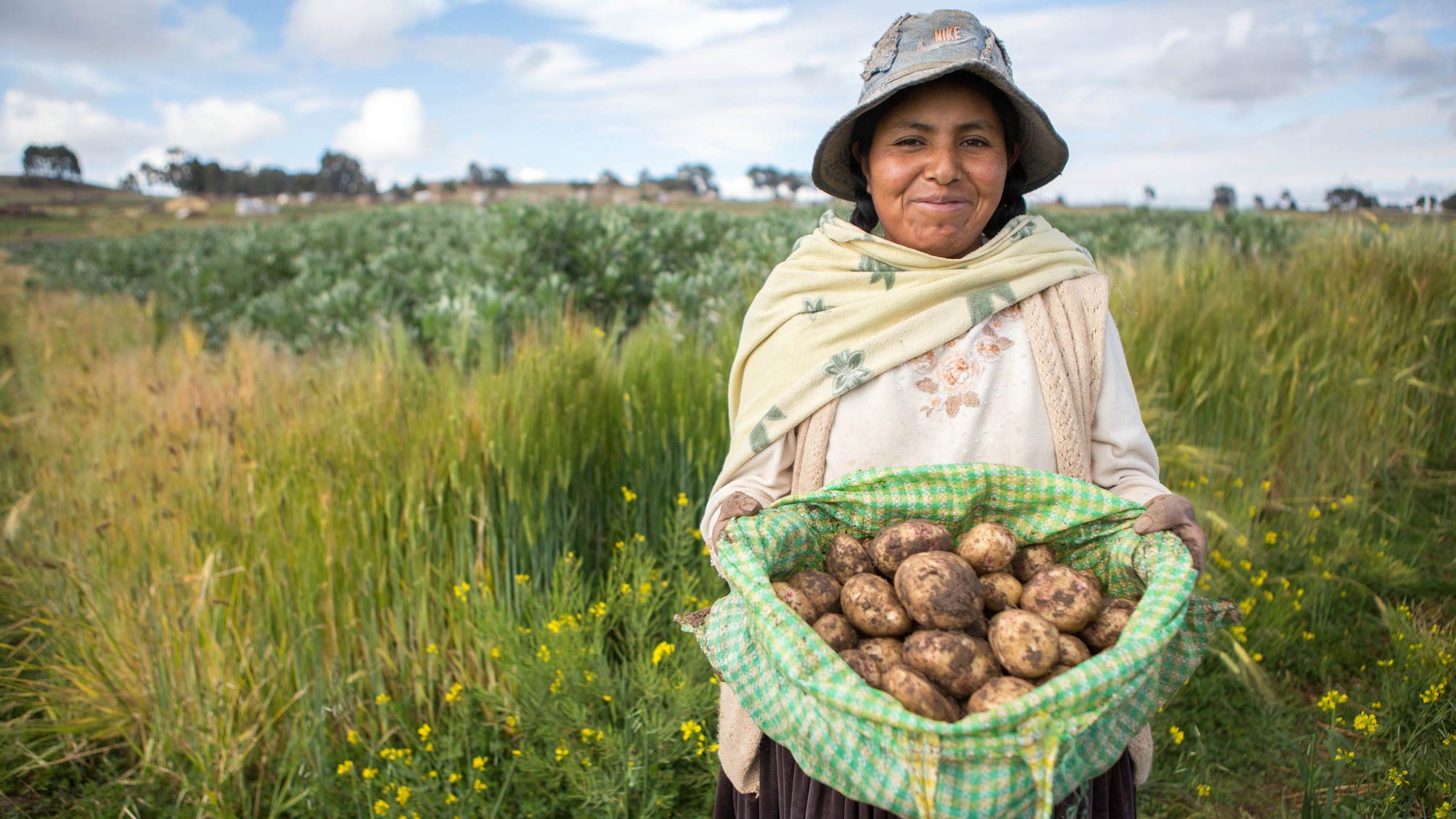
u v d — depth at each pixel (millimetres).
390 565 3225
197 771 2896
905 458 1594
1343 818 2465
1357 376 4746
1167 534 1394
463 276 7105
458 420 3432
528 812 2678
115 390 5266
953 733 1102
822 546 1591
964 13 1581
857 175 1854
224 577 3172
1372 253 5629
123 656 3170
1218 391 4590
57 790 3018
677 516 3332
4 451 5598
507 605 3150
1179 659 1395
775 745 1596
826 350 1632
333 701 3090
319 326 7453
